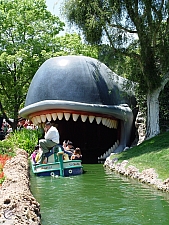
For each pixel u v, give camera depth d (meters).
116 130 18.80
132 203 8.06
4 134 29.48
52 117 15.51
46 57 28.34
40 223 6.34
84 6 15.34
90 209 7.63
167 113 17.31
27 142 18.58
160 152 12.41
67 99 15.33
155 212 7.30
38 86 15.93
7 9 30.67
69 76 15.74
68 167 12.48
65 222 6.73
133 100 18.00
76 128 20.22
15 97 30.27
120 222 6.70
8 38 30.33
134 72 16.16
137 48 16.39
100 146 20.11
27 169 12.11
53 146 12.88
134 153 13.79
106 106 15.72
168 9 14.48
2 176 9.38
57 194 9.23
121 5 15.12
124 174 11.97
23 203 6.30
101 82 16.23
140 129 17.20
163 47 15.48
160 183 9.61
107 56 15.64
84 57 16.80
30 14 29.95
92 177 11.92
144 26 15.14
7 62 28.38
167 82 17.47
